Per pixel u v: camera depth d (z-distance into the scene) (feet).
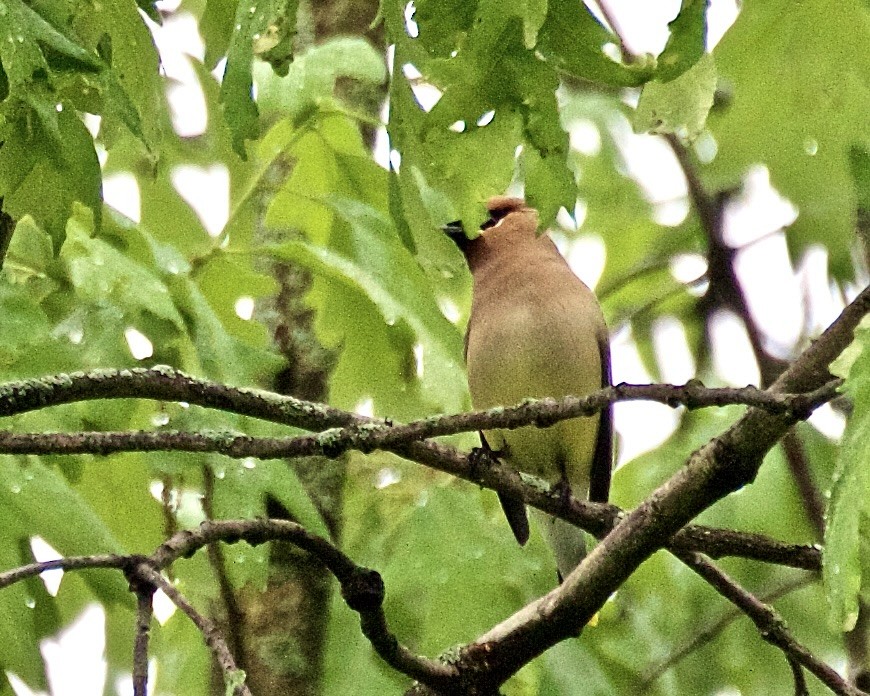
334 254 35.86
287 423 24.57
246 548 31.63
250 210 39.45
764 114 31.14
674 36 19.85
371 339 38.40
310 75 37.14
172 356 33.09
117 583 31.12
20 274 33.17
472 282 45.27
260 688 36.91
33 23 19.44
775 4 29.27
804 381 24.73
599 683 39.22
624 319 49.11
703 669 43.91
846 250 44.37
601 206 50.96
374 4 41.91
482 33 20.38
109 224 34.35
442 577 36.60
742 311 44.88
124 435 23.58
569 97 50.55
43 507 30.66
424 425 23.89
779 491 43.04
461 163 21.36
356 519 38.45
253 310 39.68
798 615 44.06
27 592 31.65
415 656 25.61
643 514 25.90
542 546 41.37
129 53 22.41
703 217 46.44
